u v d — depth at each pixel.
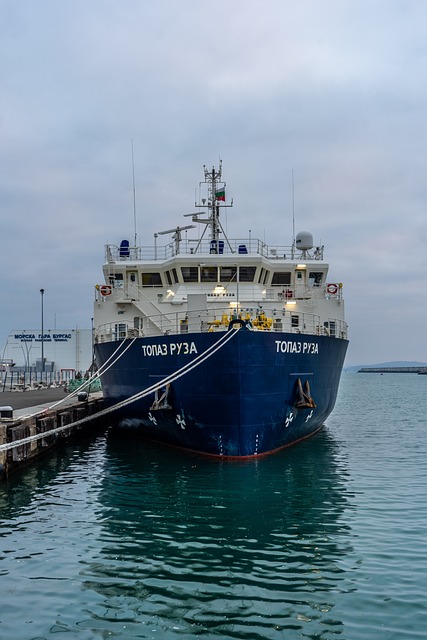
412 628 7.72
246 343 17.77
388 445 25.53
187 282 25.38
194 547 11.13
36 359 73.50
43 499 15.19
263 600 8.68
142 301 25.75
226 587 9.19
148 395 20.89
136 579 9.55
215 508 14.00
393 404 57.62
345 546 11.10
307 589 9.06
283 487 16.16
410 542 11.29
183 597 8.82
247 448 18.98
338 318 26.98
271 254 28.91
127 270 26.77
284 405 19.58
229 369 17.88
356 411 47.88
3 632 7.76
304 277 27.05
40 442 21.39
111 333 25.05
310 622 7.96
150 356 20.69
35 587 9.27
